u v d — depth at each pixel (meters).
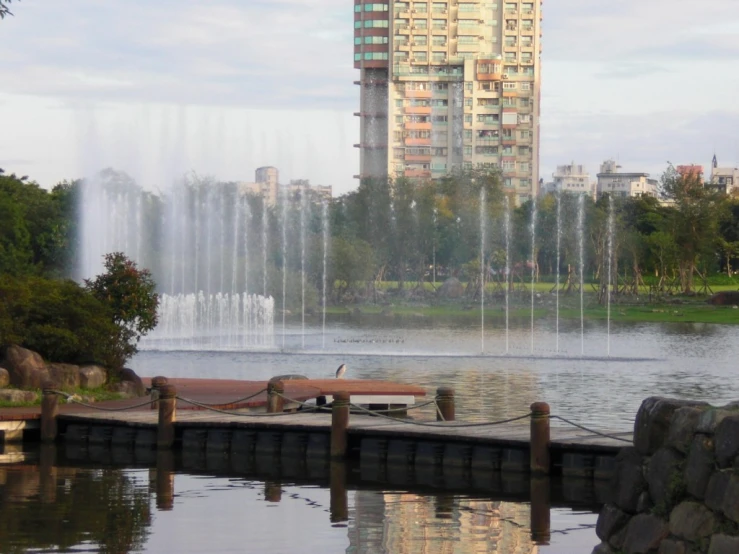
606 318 88.06
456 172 128.75
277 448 27.27
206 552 17.39
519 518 20.00
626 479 13.39
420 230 113.31
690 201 110.31
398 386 34.91
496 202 118.00
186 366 48.72
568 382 42.56
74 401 30.78
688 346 62.00
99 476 24.34
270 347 59.22
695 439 12.53
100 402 32.53
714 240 114.31
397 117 199.25
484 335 70.38
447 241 114.31
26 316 33.53
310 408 30.70
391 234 113.94
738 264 138.75
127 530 18.86
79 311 33.94
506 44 199.38
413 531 19.00
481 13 199.00
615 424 30.19
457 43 199.25
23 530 18.78
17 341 32.88
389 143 199.25
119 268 36.62
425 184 122.06
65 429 29.47
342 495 22.22
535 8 198.38
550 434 24.97
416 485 23.28
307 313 91.12
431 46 199.12
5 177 87.50
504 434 25.12
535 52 198.88
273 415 29.06
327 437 26.67
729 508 11.88
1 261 72.06
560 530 19.11
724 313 92.75
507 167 198.62
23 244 76.44
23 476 24.28
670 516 12.64
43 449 28.25
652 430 13.17
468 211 115.00
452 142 199.50
